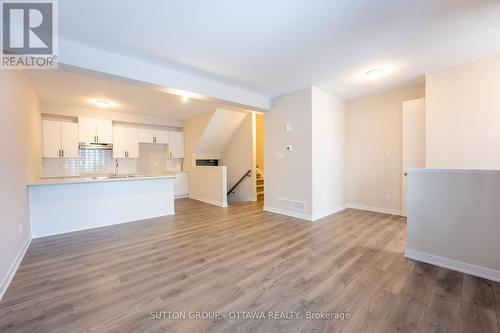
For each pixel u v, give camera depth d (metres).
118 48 2.65
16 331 1.47
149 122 6.59
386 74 3.55
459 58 3.00
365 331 1.46
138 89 4.09
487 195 2.10
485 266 2.11
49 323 1.54
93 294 1.88
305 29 2.30
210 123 6.05
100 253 2.73
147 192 4.45
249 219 4.28
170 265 2.40
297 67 3.25
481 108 3.06
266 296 1.85
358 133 4.96
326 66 3.22
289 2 1.89
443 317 1.59
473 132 3.12
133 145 6.26
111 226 3.90
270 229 3.65
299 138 4.30
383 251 2.74
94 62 2.65
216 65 3.15
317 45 2.62
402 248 2.83
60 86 3.88
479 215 2.14
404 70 3.39
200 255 2.66
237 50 2.73
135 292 1.91
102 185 3.94
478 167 3.09
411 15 2.08
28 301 1.79
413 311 1.65
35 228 3.33
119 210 4.11
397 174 4.44
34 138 3.95
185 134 7.19
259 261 2.49
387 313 1.63
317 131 4.24
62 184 3.55
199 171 6.58
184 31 2.31
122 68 2.85
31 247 2.94
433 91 3.43
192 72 3.39
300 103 4.27
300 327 1.50
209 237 3.29
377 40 2.53
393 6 1.96
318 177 4.27
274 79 3.72
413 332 1.45
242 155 6.64
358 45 2.64
